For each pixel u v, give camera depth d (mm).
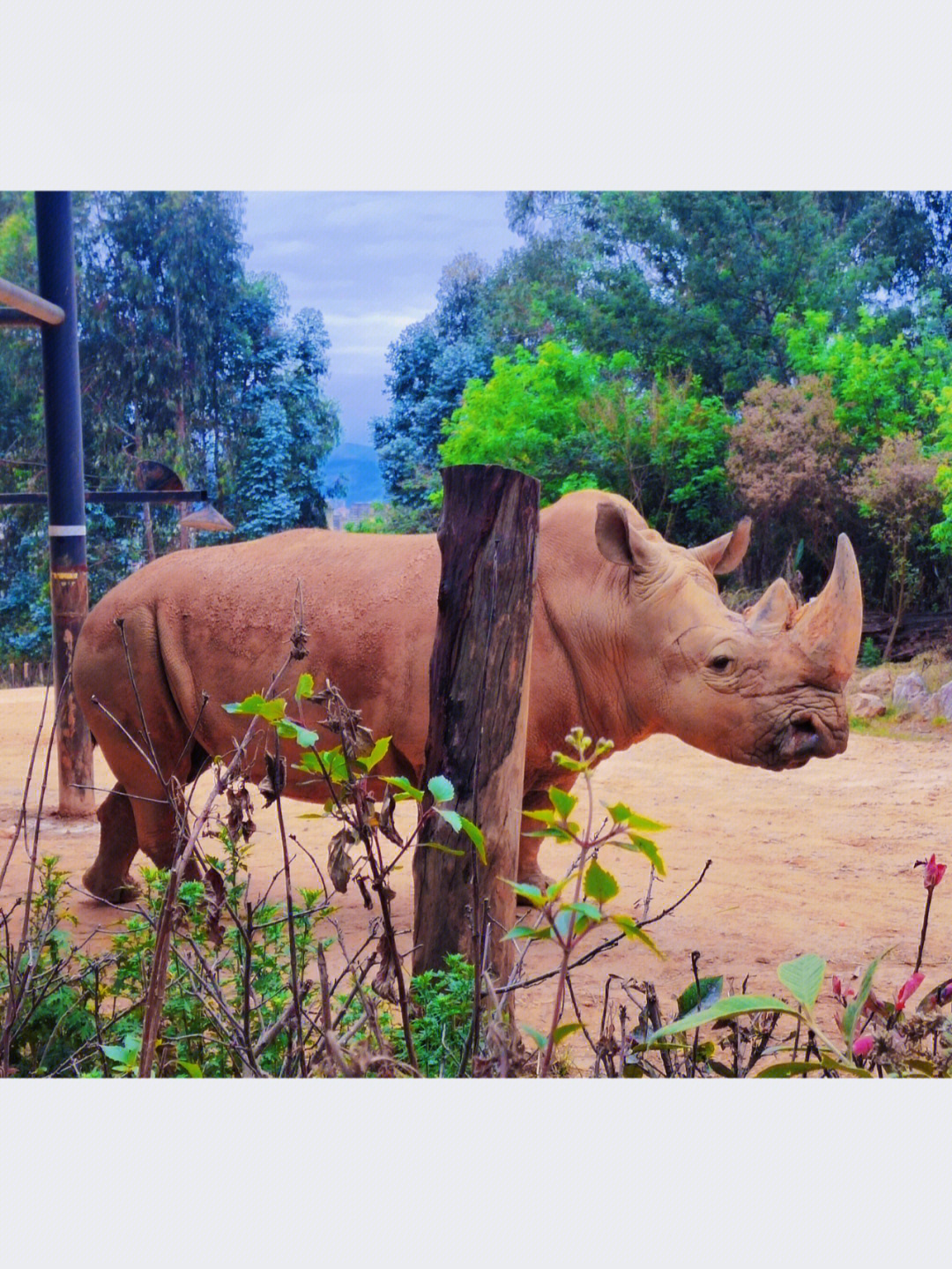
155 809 7199
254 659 6824
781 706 5859
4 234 32562
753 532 21234
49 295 9773
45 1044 3879
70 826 9555
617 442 22469
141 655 7082
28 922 4137
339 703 2869
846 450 20531
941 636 19062
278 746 2850
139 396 30750
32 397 29797
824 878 8062
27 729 14391
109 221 30891
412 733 6512
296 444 31500
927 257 25344
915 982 2926
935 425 20500
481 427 23609
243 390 31688
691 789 11227
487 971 3281
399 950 5926
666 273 26125
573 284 27219
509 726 4168
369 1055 2600
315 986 3633
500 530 4105
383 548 6957
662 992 5723
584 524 6598
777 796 10844
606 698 6410
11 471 29469
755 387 22641
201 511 13922
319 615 6730
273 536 7402
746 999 2459
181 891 4027
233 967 4035
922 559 19562
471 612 4125
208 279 31391
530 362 24281
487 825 4148
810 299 24297
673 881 7953
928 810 10211
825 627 5832
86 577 9969
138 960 4254
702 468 22172
